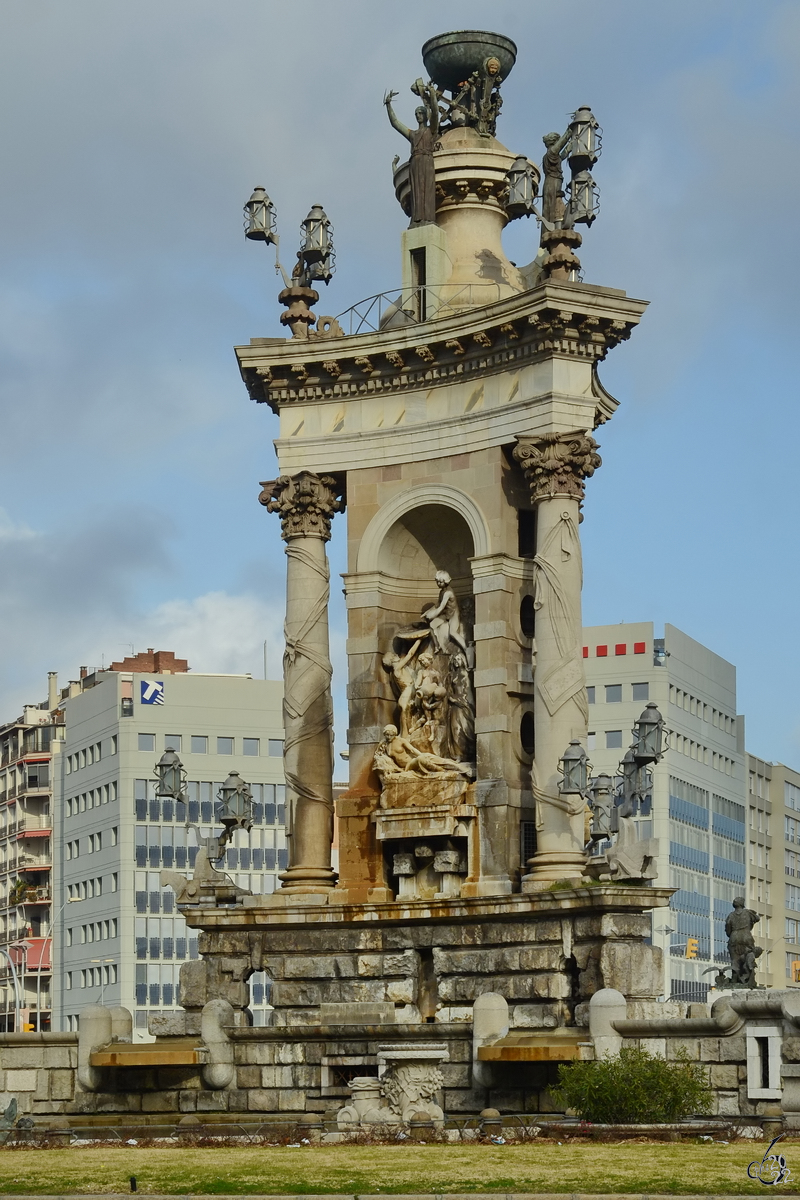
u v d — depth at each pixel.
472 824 46.72
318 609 50.00
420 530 49.84
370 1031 44.97
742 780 135.38
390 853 48.25
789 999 37.22
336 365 49.78
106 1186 28.05
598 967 42.91
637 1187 26.59
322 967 47.62
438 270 50.06
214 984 48.66
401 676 48.91
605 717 117.44
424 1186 27.30
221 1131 39.03
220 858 49.78
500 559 47.25
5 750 143.50
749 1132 34.53
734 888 131.75
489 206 51.47
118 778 123.25
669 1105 36.66
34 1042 46.66
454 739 48.06
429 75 53.12
